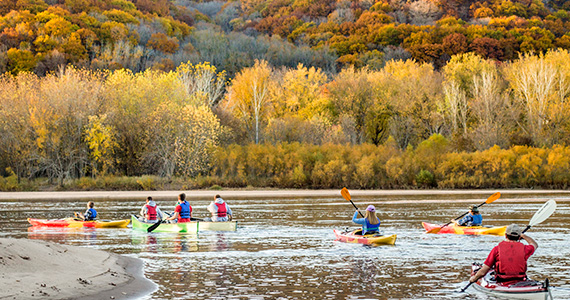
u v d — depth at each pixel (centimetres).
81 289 1081
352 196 4241
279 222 2489
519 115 6525
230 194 4441
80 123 5200
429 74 7231
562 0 14725
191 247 1777
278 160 5262
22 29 9519
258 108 6538
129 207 3316
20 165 5209
